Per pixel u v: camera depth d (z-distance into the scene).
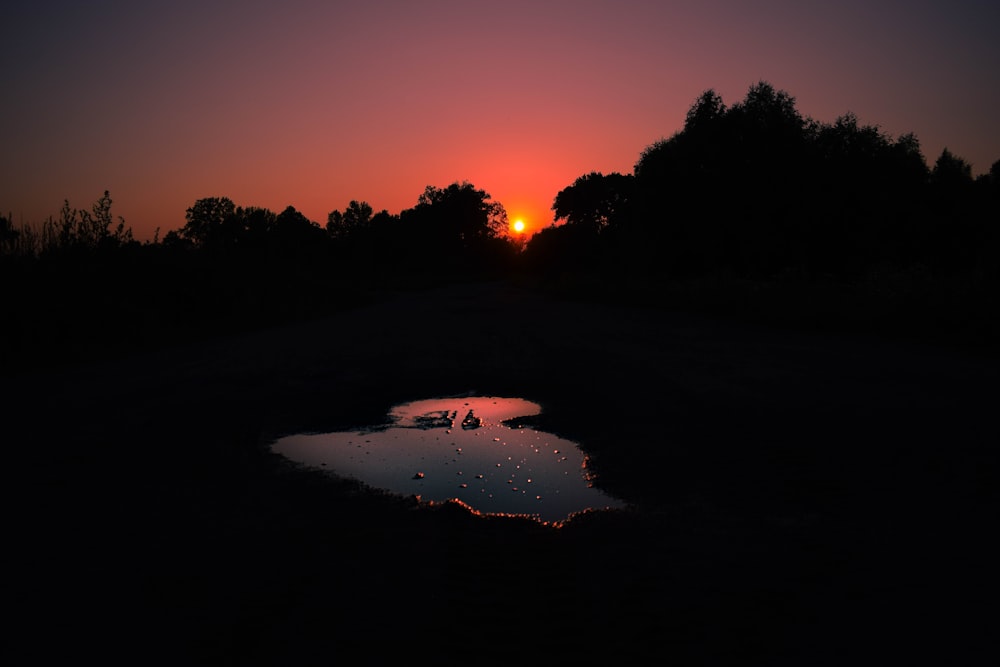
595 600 3.45
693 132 32.50
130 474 5.91
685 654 2.93
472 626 3.21
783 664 2.84
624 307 29.45
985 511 4.54
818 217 29.09
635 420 7.52
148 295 20.20
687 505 4.82
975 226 30.83
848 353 12.32
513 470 5.86
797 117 31.05
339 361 13.33
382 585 3.67
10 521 4.79
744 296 21.59
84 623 3.33
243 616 3.36
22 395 10.18
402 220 119.00
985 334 13.14
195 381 11.05
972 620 3.15
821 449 6.11
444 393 9.70
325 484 5.57
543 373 11.18
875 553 3.93
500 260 124.25
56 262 18.20
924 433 6.54
